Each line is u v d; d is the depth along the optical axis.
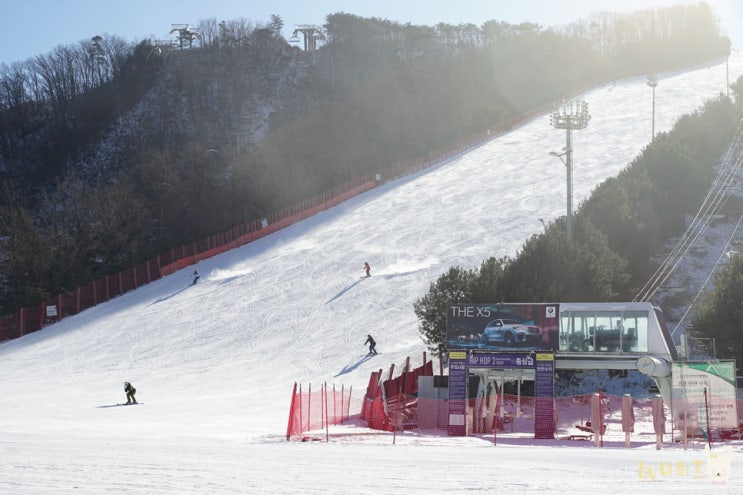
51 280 87.44
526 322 34.44
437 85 156.88
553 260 47.41
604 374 46.03
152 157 124.00
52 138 181.75
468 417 33.62
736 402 32.47
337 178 118.00
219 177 121.69
